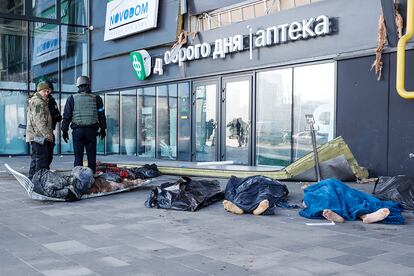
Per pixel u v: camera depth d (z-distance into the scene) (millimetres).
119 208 6520
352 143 10031
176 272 3578
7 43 18031
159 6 15305
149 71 15961
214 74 13445
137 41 16453
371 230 5109
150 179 9297
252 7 12422
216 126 13500
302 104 11109
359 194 6055
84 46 19500
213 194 6867
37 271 3611
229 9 13109
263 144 12102
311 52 10820
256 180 6633
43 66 18844
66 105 8477
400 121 9195
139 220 5648
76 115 8391
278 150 11719
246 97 12531
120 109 17938
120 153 18109
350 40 10016
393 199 6617
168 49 15320
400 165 9211
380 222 5480
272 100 11844
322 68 10648
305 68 11023
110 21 17688
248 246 4371
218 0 13227
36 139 8000
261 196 6191
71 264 3799
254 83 12266
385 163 9469
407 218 5816
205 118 13938
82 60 19547
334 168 8938
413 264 3771
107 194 7699
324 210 5543
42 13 18734
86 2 19422
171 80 15148
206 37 13641
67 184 7148
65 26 19250
